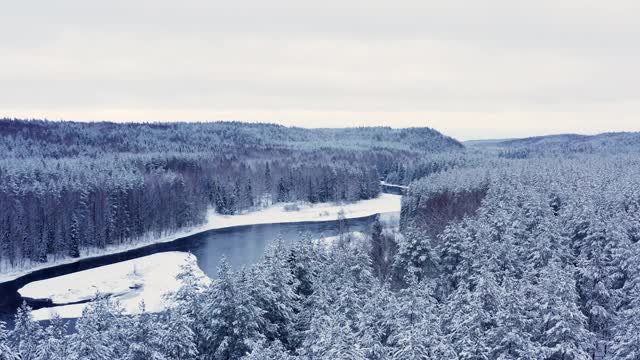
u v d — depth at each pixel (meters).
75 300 71.94
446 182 120.06
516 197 73.88
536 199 65.12
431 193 116.62
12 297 74.25
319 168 190.50
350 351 24.81
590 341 31.86
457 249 50.31
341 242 76.81
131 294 73.88
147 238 118.25
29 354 29.12
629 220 55.75
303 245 46.53
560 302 30.03
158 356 27.77
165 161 178.62
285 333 37.69
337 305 36.38
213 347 32.88
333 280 45.78
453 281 49.59
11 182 111.75
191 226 132.62
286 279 39.62
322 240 71.31
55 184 113.50
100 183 117.81
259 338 32.75
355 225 131.00
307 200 176.38
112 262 96.06
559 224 57.56
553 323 30.80
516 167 135.12
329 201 178.25
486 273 34.34
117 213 113.50
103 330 30.62
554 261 39.91
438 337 27.58
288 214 153.12
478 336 28.48
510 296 29.05
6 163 136.50
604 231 50.94
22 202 103.88
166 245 111.31
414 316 31.73
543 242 47.12
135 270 85.44
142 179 130.25
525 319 29.47
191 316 33.25
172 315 29.97
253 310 32.94
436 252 52.47
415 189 127.06
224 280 32.88
